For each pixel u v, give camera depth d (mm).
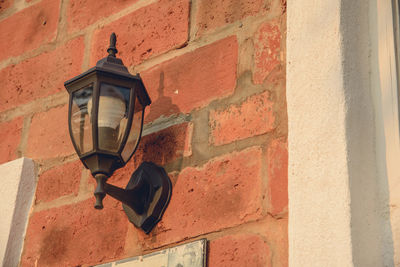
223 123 2082
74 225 2334
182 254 1964
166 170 2150
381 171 1711
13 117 2797
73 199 2393
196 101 2189
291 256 1663
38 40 2885
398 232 1628
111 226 2221
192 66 2262
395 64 1790
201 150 2098
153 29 2449
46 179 2525
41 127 2664
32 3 3020
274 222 1827
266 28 2117
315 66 1819
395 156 1704
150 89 2344
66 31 2787
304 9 1918
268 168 1911
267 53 2076
